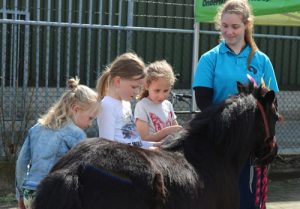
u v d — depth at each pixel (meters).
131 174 2.44
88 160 2.40
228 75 3.76
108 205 2.35
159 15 10.07
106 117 3.22
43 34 8.84
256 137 3.43
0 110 6.30
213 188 2.88
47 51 6.57
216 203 2.90
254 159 3.56
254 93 3.44
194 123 3.13
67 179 2.29
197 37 6.30
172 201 2.57
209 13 5.96
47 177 2.36
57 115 3.20
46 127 3.21
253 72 3.80
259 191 3.71
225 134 3.11
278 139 8.67
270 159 3.57
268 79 3.88
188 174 2.73
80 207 2.27
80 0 8.54
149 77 3.82
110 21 8.55
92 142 2.54
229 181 3.06
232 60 3.79
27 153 3.28
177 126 3.72
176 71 10.30
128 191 2.41
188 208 2.64
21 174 3.30
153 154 2.69
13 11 8.71
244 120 3.20
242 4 3.75
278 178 7.23
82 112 3.16
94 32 9.12
